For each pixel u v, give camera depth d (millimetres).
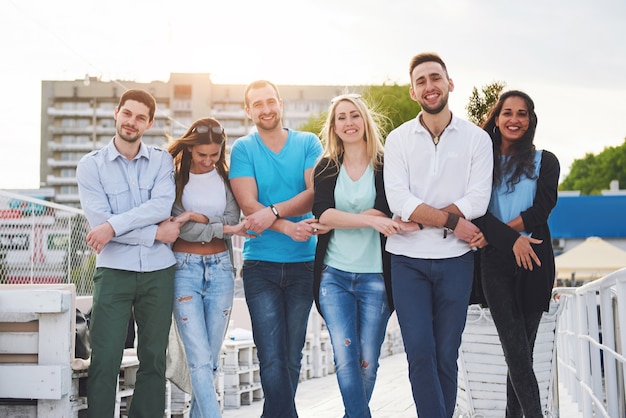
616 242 26453
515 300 3996
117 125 4207
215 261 4379
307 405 7070
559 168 4090
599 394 5043
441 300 3910
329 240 4234
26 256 6434
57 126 111375
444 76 3932
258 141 4617
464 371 4602
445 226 3836
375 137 4207
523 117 4055
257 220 4332
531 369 3984
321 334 10430
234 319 10469
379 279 4172
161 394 4184
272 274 4441
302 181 4605
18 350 4070
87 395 4039
